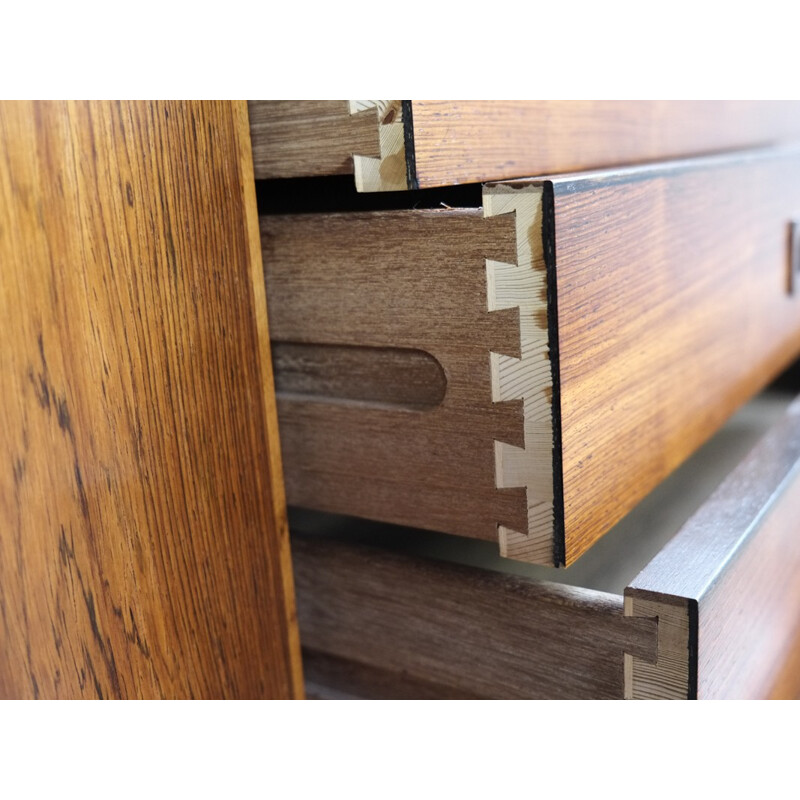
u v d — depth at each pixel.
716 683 0.52
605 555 0.74
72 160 0.44
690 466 0.92
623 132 0.68
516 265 0.46
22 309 0.43
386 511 0.55
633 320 0.54
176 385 0.50
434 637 0.59
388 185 0.47
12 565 0.43
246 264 0.53
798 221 0.89
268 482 0.57
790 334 0.92
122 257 0.46
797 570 0.69
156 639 0.51
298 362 0.57
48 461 0.44
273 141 0.51
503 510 0.50
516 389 0.47
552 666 0.54
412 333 0.50
